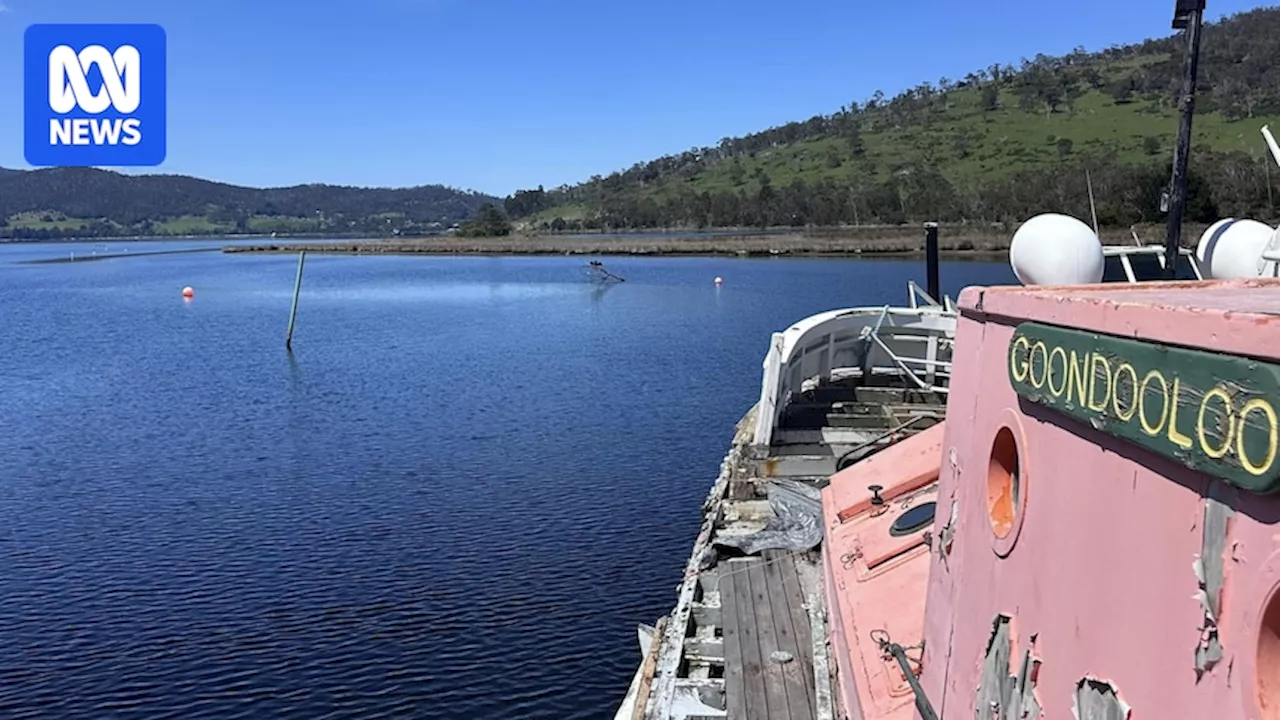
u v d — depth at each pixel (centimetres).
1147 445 212
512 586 1401
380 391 2850
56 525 1664
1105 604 239
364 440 2223
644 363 3303
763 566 823
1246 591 180
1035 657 280
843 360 1516
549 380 2981
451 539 1577
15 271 10225
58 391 2936
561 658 1207
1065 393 258
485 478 1900
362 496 1800
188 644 1245
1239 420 177
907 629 470
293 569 1466
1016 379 299
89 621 1307
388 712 1102
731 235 13175
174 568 1474
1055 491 274
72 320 5038
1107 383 232
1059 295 281
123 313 5403
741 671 643
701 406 2547
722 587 783
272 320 4944
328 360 3506
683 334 4088
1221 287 316
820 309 4938
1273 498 172
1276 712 172
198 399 2772
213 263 11719
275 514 1706
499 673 1176
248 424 2420
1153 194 3053
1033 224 563
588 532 1606
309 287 7312
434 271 9112
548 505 1738
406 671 1180
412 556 1513
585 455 2056
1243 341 178
